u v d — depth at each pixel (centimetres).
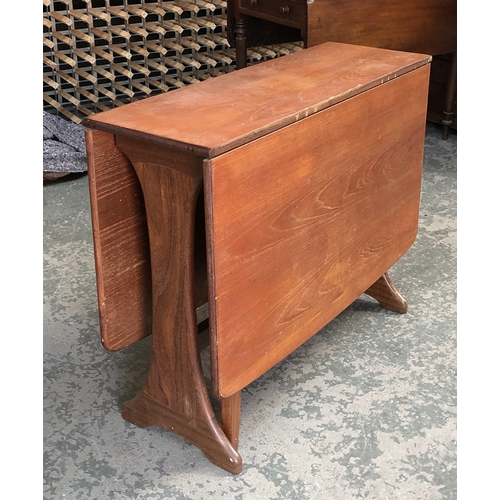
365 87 213
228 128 174
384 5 352
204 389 199
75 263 311
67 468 201
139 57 523
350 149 214
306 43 336
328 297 224
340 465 201
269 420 219
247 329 189
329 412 222
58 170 379
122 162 189
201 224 220
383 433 213
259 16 363
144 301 210
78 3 495
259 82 215
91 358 252
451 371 242
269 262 191
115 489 194
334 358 249
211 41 484
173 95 202
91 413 224
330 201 211
